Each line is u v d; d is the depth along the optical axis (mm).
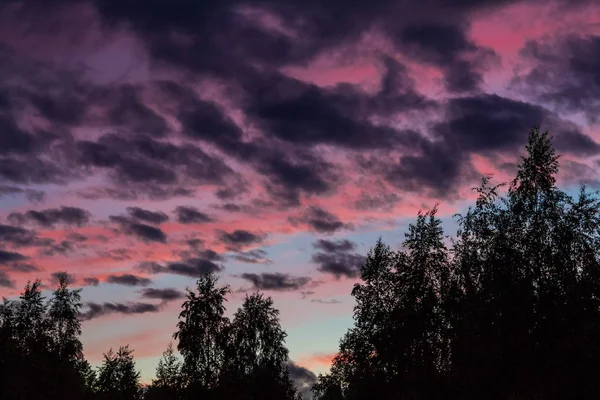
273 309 86875
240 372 82125
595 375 33094
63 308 84188
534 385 34031
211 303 77438
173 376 78875
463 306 38531
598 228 38000
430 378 49125
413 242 57625
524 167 40625
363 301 61594
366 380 56219
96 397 110875
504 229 39688
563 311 34281
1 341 79125
